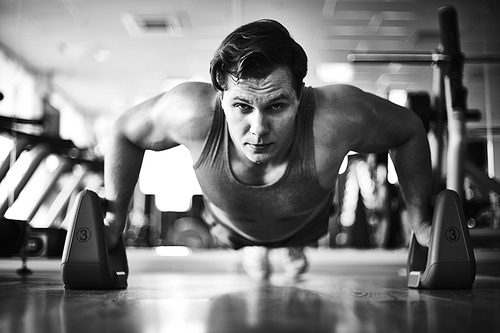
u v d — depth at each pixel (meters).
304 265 2.26
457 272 1.23
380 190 3.99
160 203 4.77
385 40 4.82
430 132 2.81
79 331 0.59
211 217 1.70
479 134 3.76
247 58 0.98
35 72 4.88
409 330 0.60
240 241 1.69
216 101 1.22
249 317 0.72
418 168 1.39
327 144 1.22
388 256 3.34
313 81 5.06
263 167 1.23
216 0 4.44
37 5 4.62
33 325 0.64
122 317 0.71
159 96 1.35
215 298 1.02
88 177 4.34
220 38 4.99
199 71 5.32
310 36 4.71
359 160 4.28
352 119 1.23
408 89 5.14
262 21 1.05
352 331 0.59
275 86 1.00
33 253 2.35
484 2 4.43
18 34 4.60
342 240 4.30
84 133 5.26
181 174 4.82
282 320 0.69
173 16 4.70
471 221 3.36
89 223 1.24
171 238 4.62
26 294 1.12
